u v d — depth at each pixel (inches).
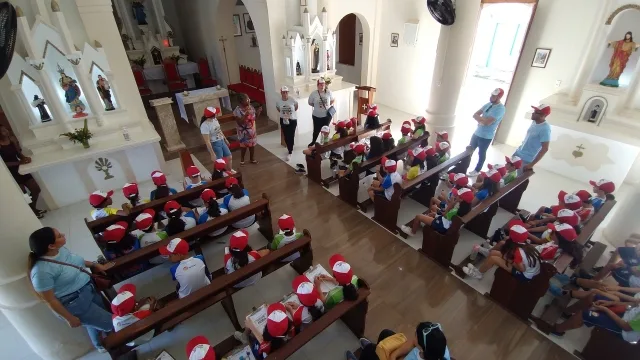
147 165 221.5
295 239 135.7
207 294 109.6
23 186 182.9
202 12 366.3
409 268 155.8
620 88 196.2
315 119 246.7
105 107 203.8
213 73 406.6
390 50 338.3
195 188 170.1
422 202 201.0
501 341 123.3
